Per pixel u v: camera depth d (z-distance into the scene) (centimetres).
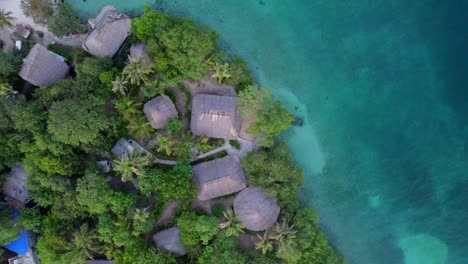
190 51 3412
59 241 3525
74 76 3903
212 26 3925
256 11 3928
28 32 3825
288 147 3956
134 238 3581
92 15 3919
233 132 3716
